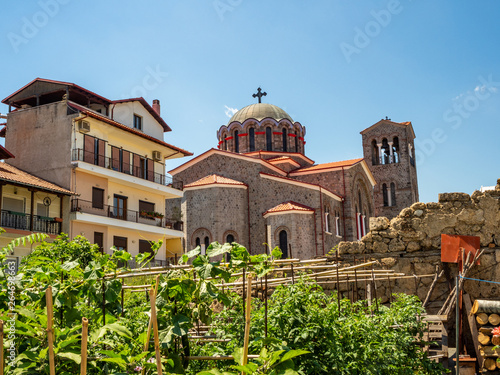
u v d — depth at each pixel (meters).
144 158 40.41
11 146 36.06
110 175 35.25
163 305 6.42
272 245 41.19
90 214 33.09
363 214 51.25
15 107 39.06
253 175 45.16
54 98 37.81
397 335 10.30
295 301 7.94
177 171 48.84
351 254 16.00
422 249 15.52
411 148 71.44
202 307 6.73
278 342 6.63
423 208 15.70
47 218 31.22
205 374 5.44
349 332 8.66
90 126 34.88
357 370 8.57
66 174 33.50
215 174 46.28
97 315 6.90
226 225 42.84
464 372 12.05
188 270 6.84
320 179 48.53
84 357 4.59
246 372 5.22
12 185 29.09
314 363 7.46
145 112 41.91
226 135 54.25
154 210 41.06
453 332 14.05
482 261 14.69
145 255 6.98
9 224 29.22
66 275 7.12
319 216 42.41
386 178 67.62
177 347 6.68
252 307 8.97
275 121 52.19
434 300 14.91
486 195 15.25
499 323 11.93
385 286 15.33
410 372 10.06
